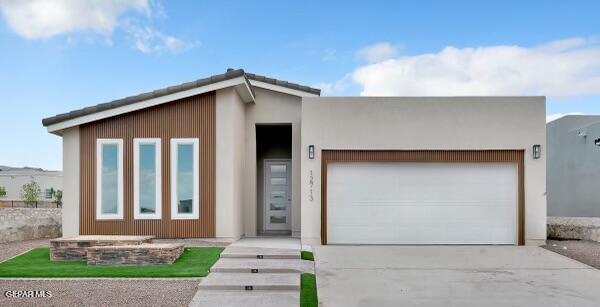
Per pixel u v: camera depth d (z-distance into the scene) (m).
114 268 9.79
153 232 13.12
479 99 13.55
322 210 13.34
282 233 16.08
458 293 8.77
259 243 12.98
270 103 15.02
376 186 13.51
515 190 13.53
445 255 12.05
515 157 13.53
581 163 17.58
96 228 13.12
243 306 7.55
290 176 16.69
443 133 13.48
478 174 13.54
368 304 8.09
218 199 13.18
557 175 19.30
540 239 13.38
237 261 10.50
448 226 13.51
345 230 13.44
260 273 9.58
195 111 13.27
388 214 13.48
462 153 13.52
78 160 13.18
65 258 10.62
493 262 11.31
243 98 14.50
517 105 13.54
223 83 12.89
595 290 9.01
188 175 13.24
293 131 14.95
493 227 13.52
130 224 13.13
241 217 14.48
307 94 14.72
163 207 13.17
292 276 9.28
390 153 13.49
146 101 12.95
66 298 7.77
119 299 7.76
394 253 12.27
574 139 18.03
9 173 41.88
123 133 13.24
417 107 13.54
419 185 13.53
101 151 13.20
